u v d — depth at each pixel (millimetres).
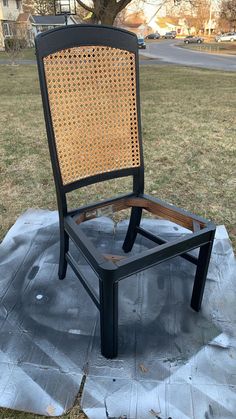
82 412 1218
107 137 1627
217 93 7211
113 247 2080
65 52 1396
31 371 1346
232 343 1479
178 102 6297
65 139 1492
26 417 1206
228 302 1689
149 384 1306
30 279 1823
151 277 1844
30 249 2062
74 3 12094
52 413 1214
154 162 3373
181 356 1418
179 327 1553
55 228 2270
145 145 3848
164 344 1470
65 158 1513
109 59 1521
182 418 1199
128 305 1667
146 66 13422
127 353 1425
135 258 1226
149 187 2854
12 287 1770
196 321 1584
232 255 2008
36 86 8375
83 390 1281
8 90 7820
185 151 3674
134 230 1937
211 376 1341
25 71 11453
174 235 2191
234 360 1407
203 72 11406
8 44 16422
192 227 1470
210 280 1819
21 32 20375
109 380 1317
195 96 6891
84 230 2238
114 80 1566
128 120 1666
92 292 1414
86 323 1564
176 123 4793
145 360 1398
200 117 5141
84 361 1389
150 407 1230
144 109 5672
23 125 4703
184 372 1354
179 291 1755
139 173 1757
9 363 1376
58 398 1256
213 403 1246
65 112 1462
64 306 1655
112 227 2285
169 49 24141
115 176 1706
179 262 1953
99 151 1622
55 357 1403
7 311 1624
